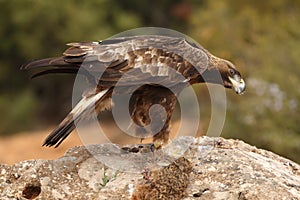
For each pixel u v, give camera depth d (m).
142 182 11.02
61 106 34.97
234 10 26.31
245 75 20.84
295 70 20.44
